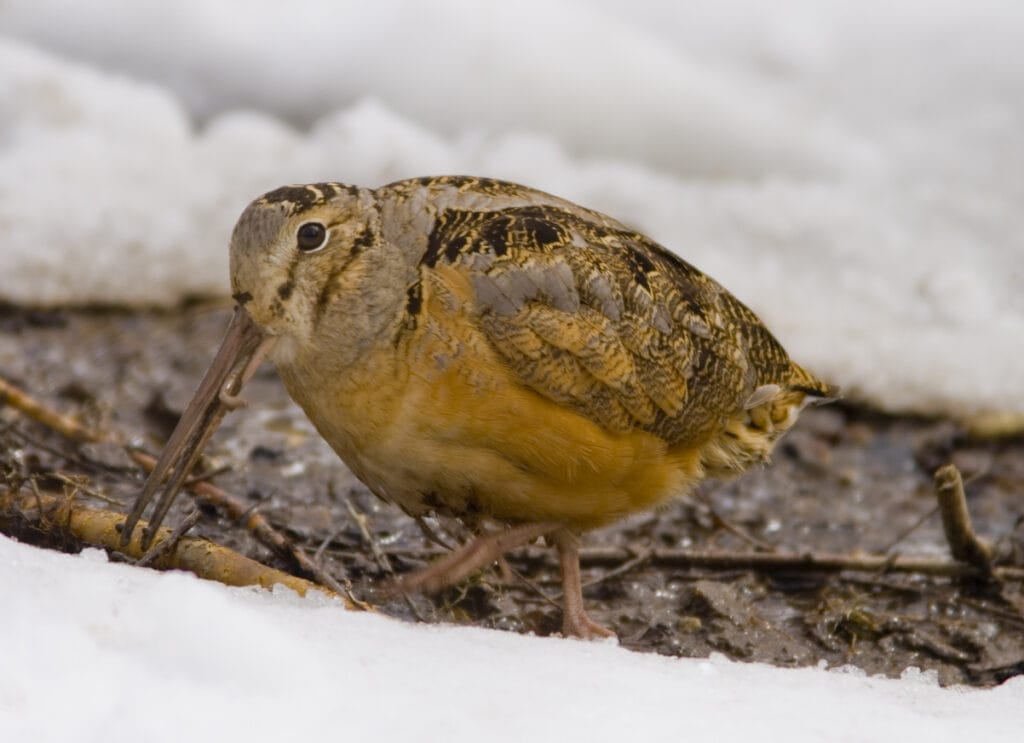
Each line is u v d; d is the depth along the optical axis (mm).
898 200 16422
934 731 7113
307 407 8562
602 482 8688
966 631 9930
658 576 10312
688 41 18422
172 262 15031
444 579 8516
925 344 14266
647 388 8742
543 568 10305
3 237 14766
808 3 18422
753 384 9555
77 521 8828
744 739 6715
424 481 8469
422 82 17766
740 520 11609
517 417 8281
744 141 17422
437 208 8602
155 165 16078
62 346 13602
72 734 6078
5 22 17641
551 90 17656
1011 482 12688
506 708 6727
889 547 10797
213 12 17859
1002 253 15656
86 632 6680
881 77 18000
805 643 9680
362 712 6516
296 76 17938
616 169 16781
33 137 16172
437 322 8195
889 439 13320
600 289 8609
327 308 8250
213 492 9898
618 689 7137
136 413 12242
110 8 17750
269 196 8328
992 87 17688
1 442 10180
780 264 15469
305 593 8141
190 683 6488
